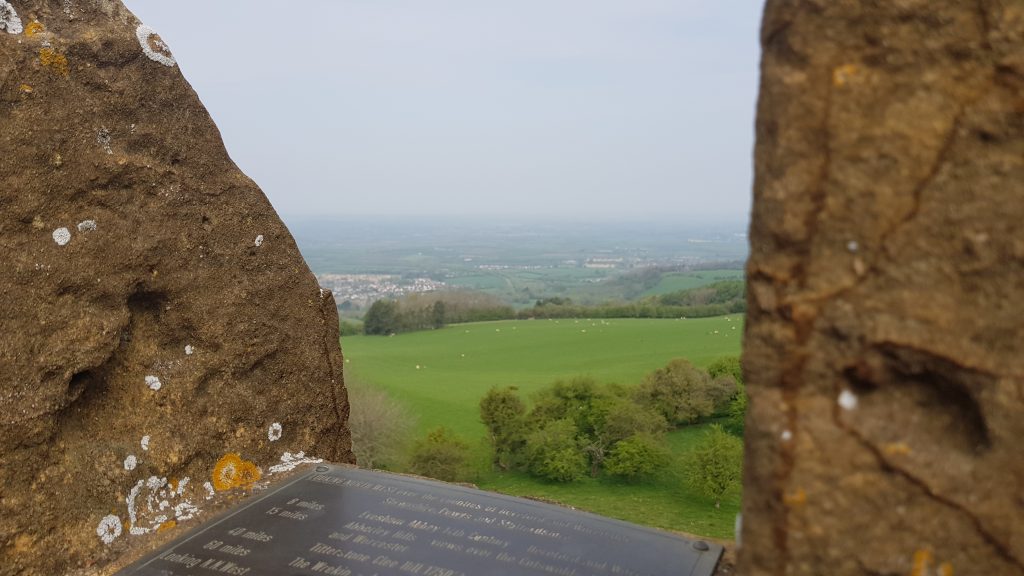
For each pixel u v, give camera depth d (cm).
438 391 2839
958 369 185
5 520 315
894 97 188
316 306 459
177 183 397
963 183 184
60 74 352
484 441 2273
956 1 182
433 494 382
